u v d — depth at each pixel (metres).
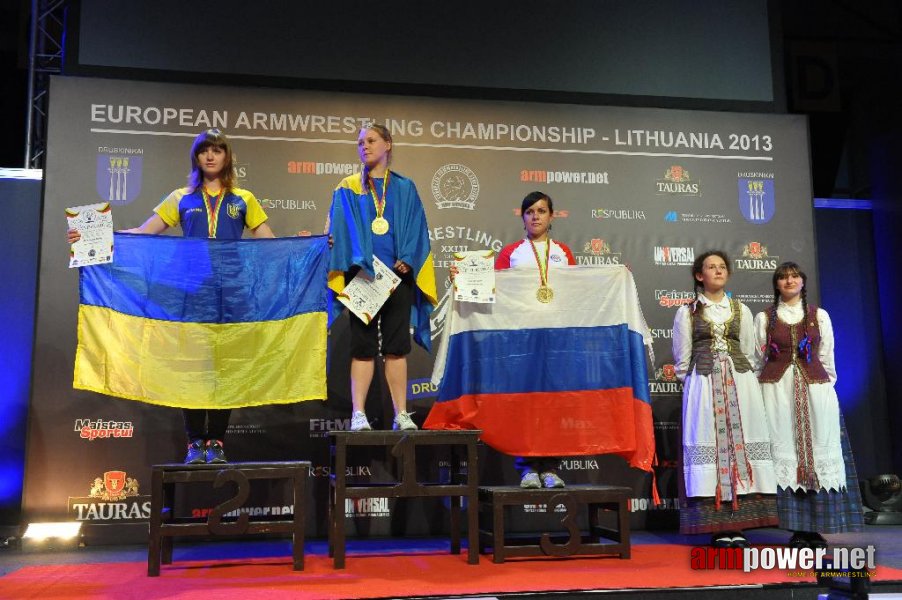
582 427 4.12
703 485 4.12
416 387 5.14
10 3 6.19
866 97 6.45
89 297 3.79
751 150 5.67
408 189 4.17
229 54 5.30
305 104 5.26
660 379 5.36
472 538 3.80
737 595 3.25
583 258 5.40
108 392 3.74
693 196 5.56
